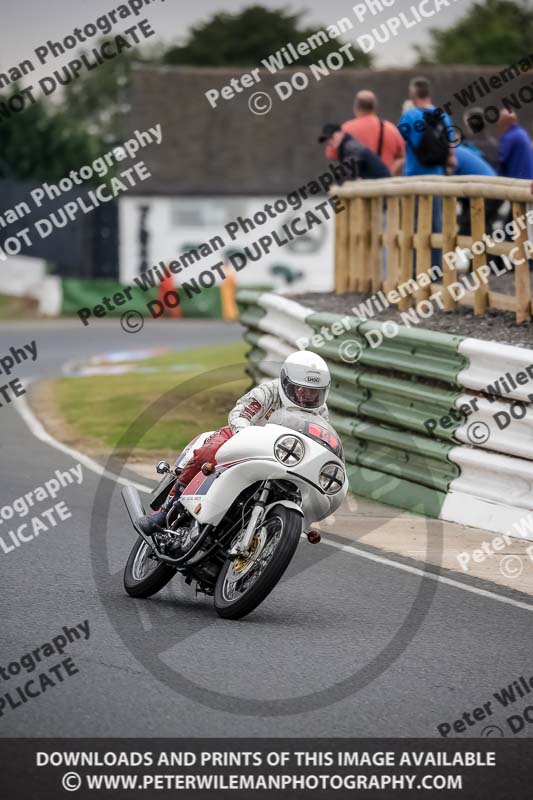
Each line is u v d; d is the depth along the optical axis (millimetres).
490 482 32938
